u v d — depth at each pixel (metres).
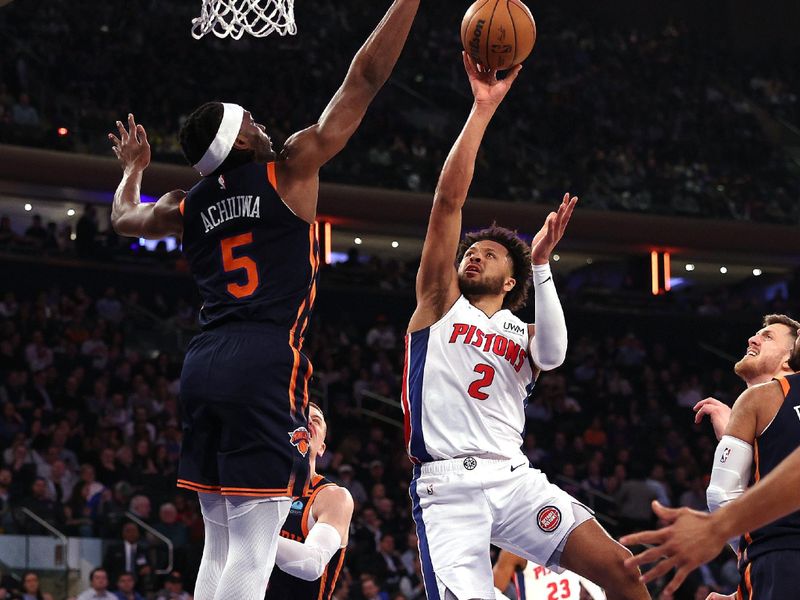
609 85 24.66
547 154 22.42
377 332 19.28
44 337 16.30
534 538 3.81
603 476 16.61
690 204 22.47
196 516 12.58
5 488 11.75
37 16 20.14
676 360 21.25
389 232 21.72
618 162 22.80
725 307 22.69
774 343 4.01
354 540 12.31
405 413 4.02
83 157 18.72
